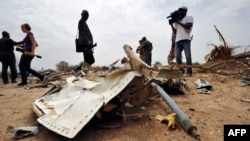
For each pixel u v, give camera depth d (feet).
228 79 17.79
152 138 8.29
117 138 8.39
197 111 10.82
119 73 10.51
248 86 15.23
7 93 17.66
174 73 11.97
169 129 8.84
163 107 11.26
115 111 9.82
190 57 19.17
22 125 10.35
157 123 9.39
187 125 8.48
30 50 20.27
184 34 18.81
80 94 10.43
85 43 20.12
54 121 8.96
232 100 12.48
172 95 13.73
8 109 12.85
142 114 9.81
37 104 11.21
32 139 8.85
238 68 21.83
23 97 15.75
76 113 8.98
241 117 10.07
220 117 10.07
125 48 10.53
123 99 10.10
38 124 10.36
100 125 9.36
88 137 8.61
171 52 21.97
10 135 9.30
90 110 8.79
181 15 19.06
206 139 8.14
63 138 8.66
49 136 8.95
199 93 14.03
